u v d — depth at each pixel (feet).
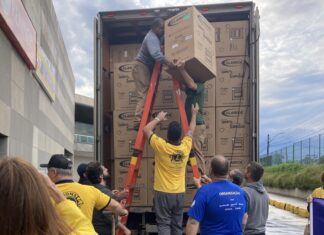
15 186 3.99
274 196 91.91
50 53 61.31
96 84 17.35
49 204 4.23
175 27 14.46
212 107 17.25
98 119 17.13
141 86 15.98
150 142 13.55
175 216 13.60
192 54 13.66
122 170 17.25
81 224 5.70
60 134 79.46
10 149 33.32
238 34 17.60
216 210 10.70
